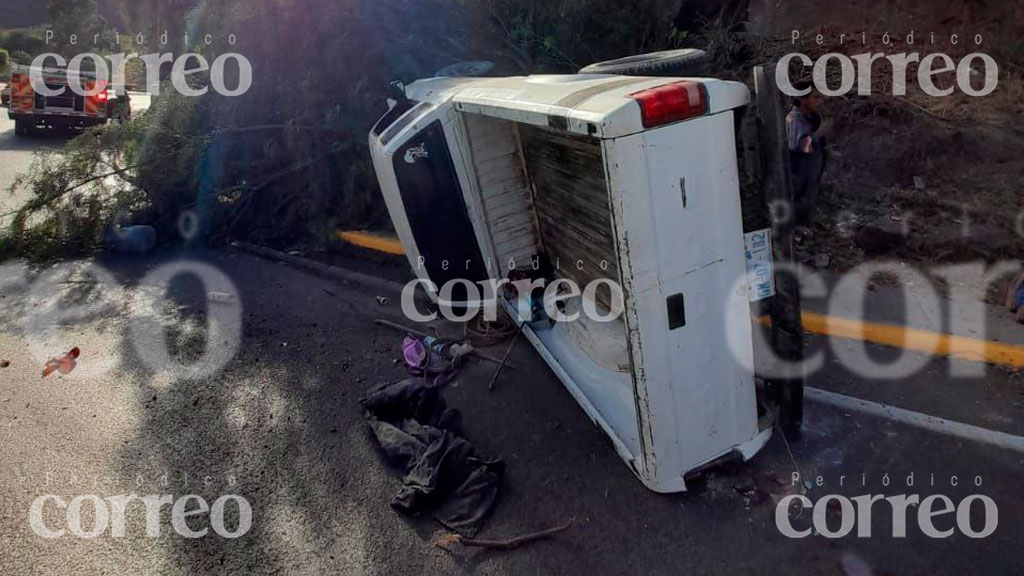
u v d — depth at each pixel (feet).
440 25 23.98
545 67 23.09
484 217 14.85
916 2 23.63
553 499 9.92
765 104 8.55
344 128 22.59
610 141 7.52
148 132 23.98
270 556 9.30
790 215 8.89
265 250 22.84
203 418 12.79
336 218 23.21
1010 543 8.49
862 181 18.39
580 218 12.69
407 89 17.60
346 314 17.21
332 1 22.80
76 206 23.40
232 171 24.54
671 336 8.52
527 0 24.00
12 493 10.96
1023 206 16.12
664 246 8.07
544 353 13.29
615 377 11.98
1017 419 10.82
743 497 9.57
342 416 12.46
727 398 9.38
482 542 9.12
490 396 12.83
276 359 14.94
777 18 25.96
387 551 9.22
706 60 12.70
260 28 23.86
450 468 10.14
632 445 10.23
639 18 22.97
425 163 13.99
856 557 8.48
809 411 11.37
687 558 8.71
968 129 18.35
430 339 14.90
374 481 10.62
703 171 8.09
